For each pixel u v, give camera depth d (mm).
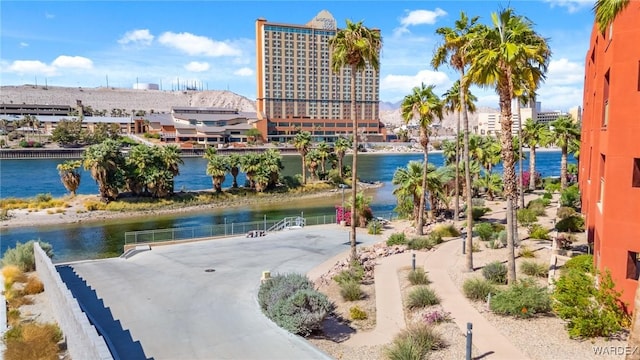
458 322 17109
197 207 72625
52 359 17172
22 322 21469
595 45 28312
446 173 44156
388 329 18094
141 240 40719
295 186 90938
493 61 19859
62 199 69750
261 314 21141
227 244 39562
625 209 15945
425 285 22406
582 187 39094
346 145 101875
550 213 45062
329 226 48750
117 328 19688
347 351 16484
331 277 26438
